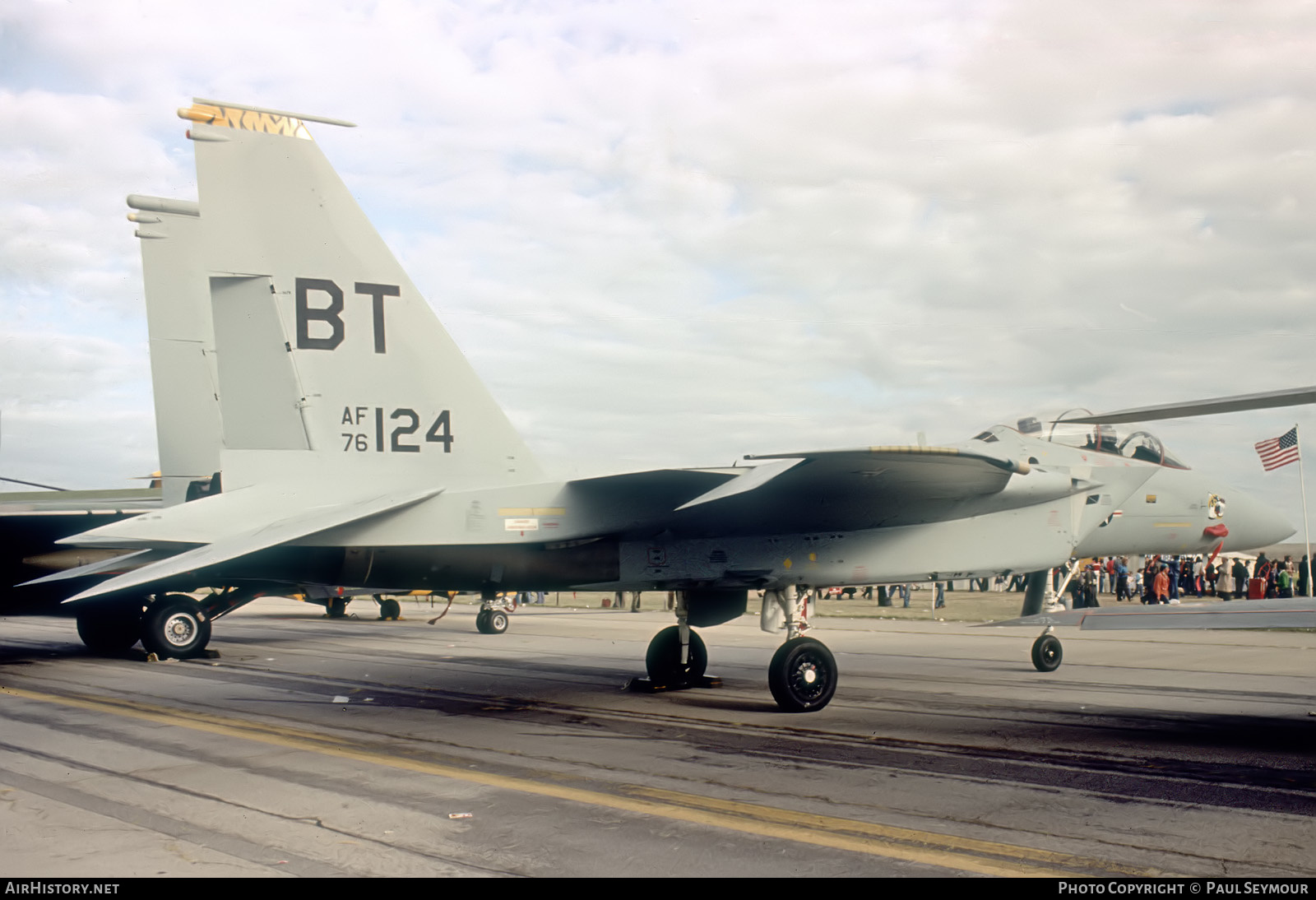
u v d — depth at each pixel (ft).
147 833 16.78
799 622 33.12
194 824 17.33
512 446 33.17
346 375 30.96
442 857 15.47
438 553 30.99
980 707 31.89
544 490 31.81
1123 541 38.91
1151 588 88.58
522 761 23.16
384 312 31.71
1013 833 16.92
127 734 26.86
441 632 69.87
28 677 41.14
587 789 20.22
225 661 48.42
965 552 34.47
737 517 32.65
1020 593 130.82
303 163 31.17
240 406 29.89
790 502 31.86
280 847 15.98
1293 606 27.04
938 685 37.60
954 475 29.22
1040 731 27.22
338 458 30.68
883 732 27.25
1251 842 16.44
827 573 33.71
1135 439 38.60
